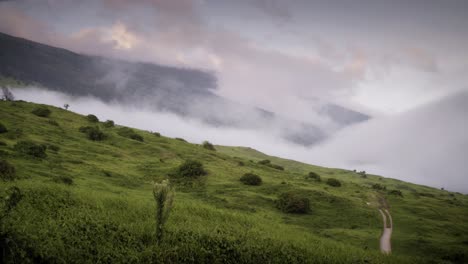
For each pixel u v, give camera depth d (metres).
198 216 41.75
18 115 101.06
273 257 30.28
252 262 28.83
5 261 19.89
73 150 80.50
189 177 78.88
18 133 80.31
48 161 62.91
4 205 25.52
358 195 86.56
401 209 81.25
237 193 72.31
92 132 100.69
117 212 35.16
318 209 70.50
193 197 63.94
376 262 36.53
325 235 53.66
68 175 55.94
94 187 51.16
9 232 21.19
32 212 28.31
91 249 24.59
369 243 52.53
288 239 37.91
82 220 28.38
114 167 75.06
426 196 125.69
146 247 27.06
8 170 45.06
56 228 25.30
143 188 62.12
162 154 99.94
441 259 48.62
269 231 41.69
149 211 37.47
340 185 97.06
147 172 77.56
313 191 79.44
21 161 57.16
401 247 52.62
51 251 21.95
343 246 41.91
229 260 27.97
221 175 86.38
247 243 30.27
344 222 64.44
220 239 29.16
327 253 35.25
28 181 41.91
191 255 26.41
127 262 24.22
